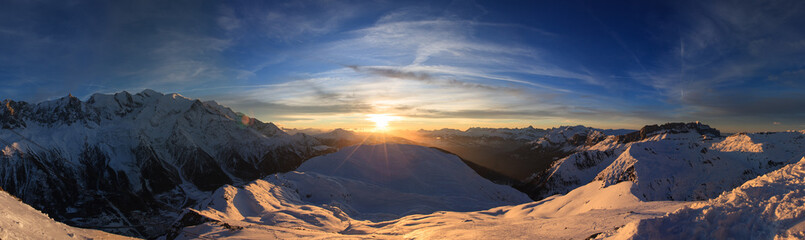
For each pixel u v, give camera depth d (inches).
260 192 6899.6
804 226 829.2
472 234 2568.9
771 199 978.1
